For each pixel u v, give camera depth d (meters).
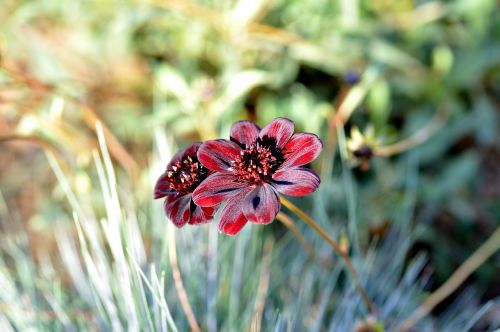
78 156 0.42
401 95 0.50
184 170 0.31
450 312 0.43
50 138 0.44
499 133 0.51
